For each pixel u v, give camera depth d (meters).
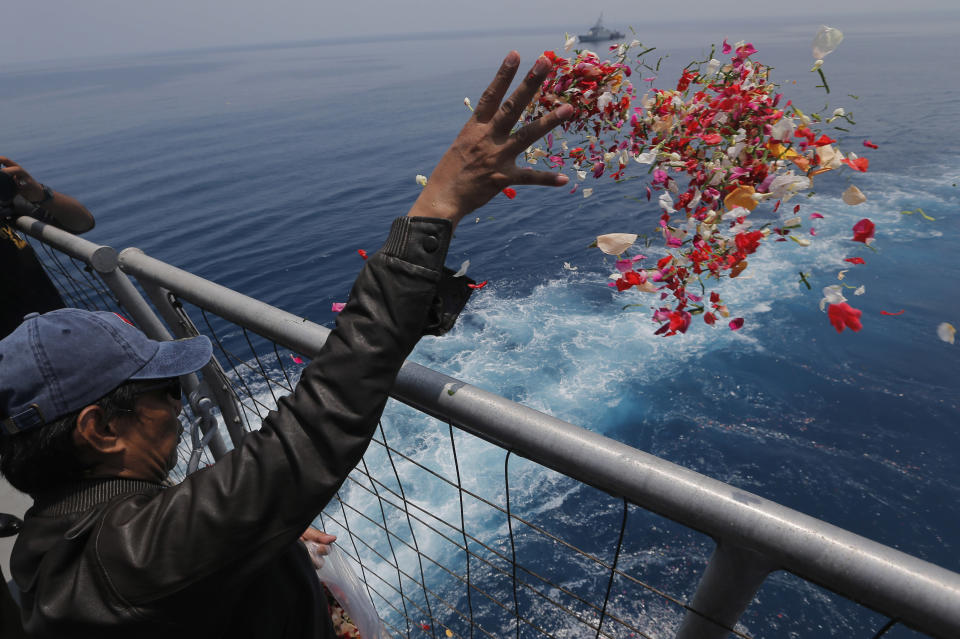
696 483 0.79
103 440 0.88
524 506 15.40
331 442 0.74
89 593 0.75
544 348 23.20
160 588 0.73
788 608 12.68
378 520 15.04
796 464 17.62
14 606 1.73
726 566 0.82
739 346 22.55
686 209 1.12
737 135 1.07
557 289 27.72
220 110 127.00
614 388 20.97
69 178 65.44
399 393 1.11
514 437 0.96
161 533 0.74
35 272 2.84
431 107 106.88
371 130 85.75
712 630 0.91
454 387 1.03
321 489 0.75
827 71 111.56
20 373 0.83
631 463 0.84
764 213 20.25
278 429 0.76
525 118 1.21
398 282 0.79
